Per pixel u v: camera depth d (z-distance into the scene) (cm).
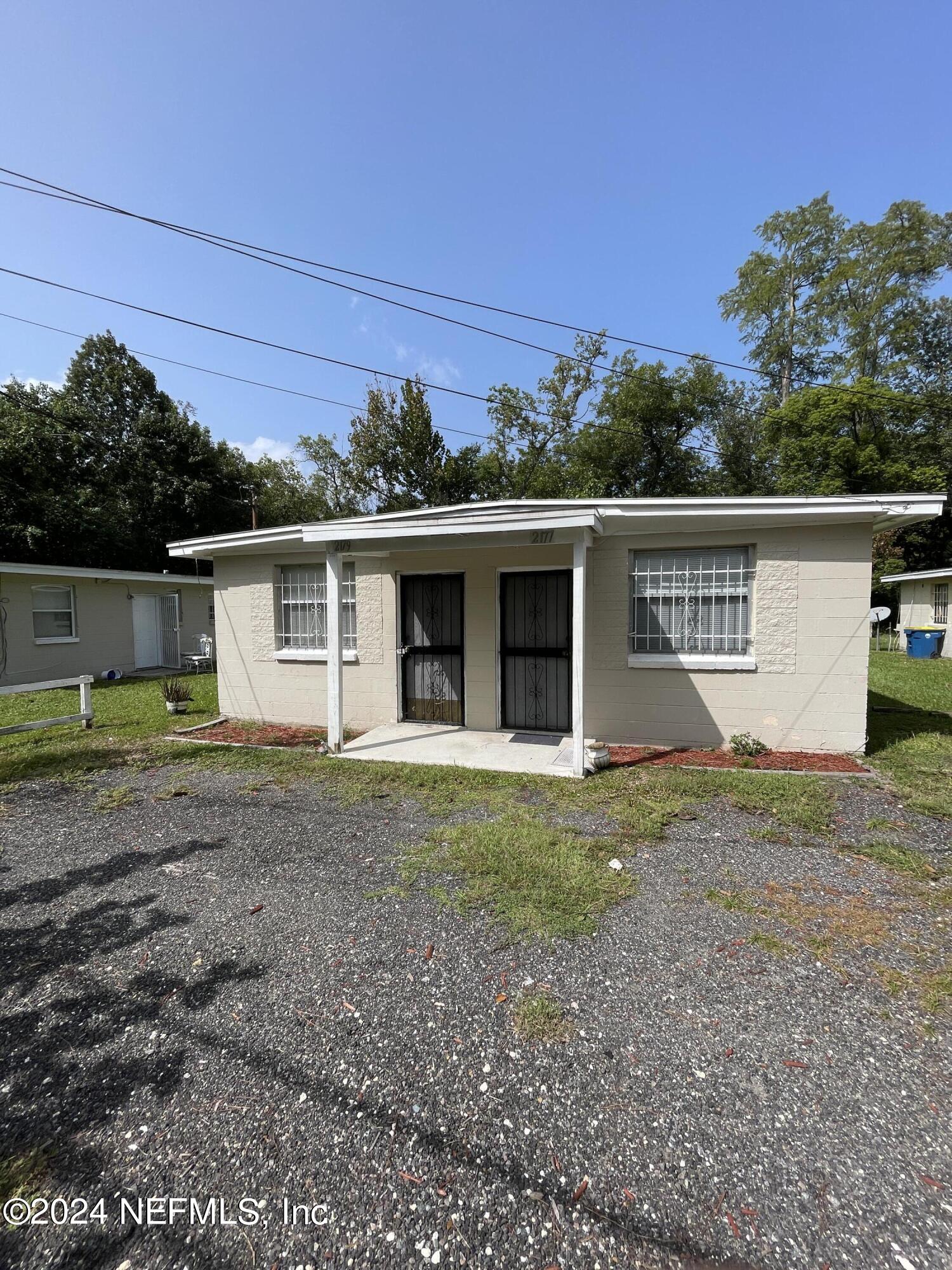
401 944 274
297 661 804
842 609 589
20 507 1717
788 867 354
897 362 2458
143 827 428
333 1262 141
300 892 326
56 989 245
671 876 342
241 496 2522
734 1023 221
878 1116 180
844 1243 144
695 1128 177
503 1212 152
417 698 761
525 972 253
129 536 2119
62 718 746
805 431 2300
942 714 818
